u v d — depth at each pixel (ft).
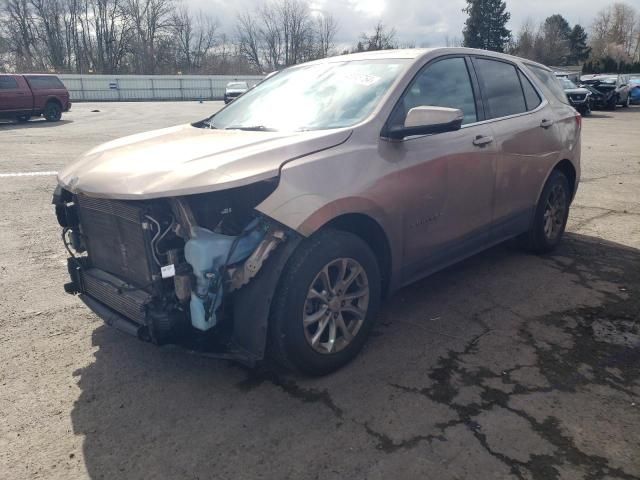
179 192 8.41
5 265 16.02
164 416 9.11
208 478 7.71
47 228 19.79
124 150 10.62
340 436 8.54
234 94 109.50
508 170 13.97
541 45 257.96
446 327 12.17
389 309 13.15
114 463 8.02
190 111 96.37
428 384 9.92
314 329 10.13
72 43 212.02
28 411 9.25
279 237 8.89
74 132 54.70
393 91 11.27
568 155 16.74
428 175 11.36
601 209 22.90
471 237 13.28
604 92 91.35
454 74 12.97
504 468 7.79
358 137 10.37
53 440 8.52
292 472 7.79
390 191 10.50
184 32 223.30
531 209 15.61
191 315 8.96
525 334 11.80
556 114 16.30
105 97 155.22
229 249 8.96
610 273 15.38
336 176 9.66
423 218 11.50
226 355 9.25
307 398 9.55
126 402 9.50
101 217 9.98
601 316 12.65
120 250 9.78
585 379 10.04
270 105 12.76
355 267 10.22
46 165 33.24
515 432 8.55
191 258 8.82
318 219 9.16
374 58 12.80
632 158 37.65
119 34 213.46
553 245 17.07
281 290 9.24
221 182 8.55
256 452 8.21
